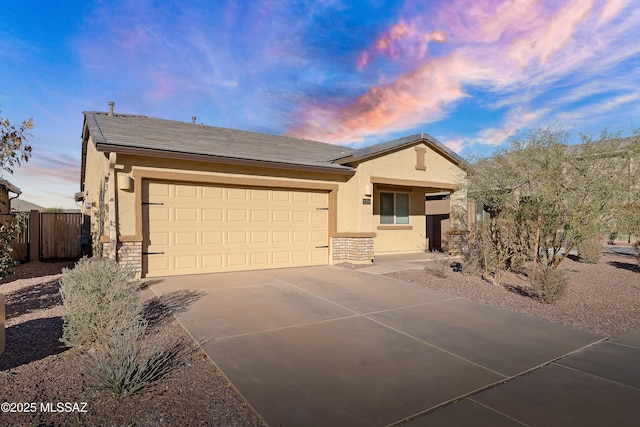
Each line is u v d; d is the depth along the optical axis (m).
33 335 4.95
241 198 10.09
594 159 9.29
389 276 9.65
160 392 3.49
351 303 7.04
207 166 9.43
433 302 7.32
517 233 9.63
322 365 4.25
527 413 3.36
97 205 10.67
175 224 9.13
